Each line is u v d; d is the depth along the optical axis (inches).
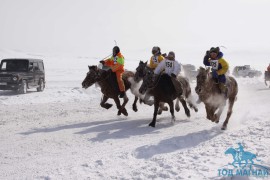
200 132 395.9
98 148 332.8
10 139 372.8
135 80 446.3
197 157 281.9
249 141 323.3
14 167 276.4
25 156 308.0
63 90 928.3
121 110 508.7
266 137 337.4
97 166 269.7
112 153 310.7
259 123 420.2
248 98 751.7
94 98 796.0
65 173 255.0
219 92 402.9
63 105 663.8
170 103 450.9
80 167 267.7
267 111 533.6
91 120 493.7
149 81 433.4
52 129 426.3
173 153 307.0
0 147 339.3
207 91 394.3
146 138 374.6
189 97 506.0
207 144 329.7
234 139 339.0
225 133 387.2
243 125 434.0
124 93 492.1
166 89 435.8
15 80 823.7
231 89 418.6
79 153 315.6
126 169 261.9
